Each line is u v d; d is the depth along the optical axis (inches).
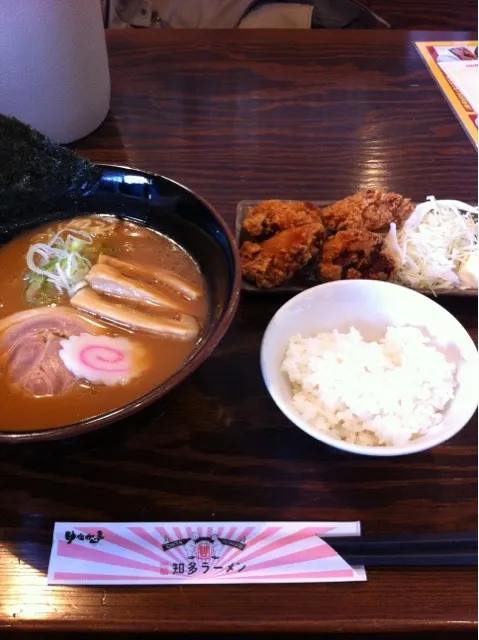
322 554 11.6
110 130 20.9
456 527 12.3
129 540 11.8
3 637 12.9
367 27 28.9
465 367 13.4
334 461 13.1
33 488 12.5
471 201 19.0
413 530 12.2
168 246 15.4
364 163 20.2
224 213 18.3
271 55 24.1
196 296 14.2
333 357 13.8
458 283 16.3
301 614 11.0
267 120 21.5
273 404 13.9
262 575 11.4
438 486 12.8
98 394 12.5
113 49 23.9
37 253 14.9
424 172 20.0
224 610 11.1
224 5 29.0
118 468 12.8
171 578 11.3
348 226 16.9
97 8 18.4
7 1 15.8
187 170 19.6
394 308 14.6
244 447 13.2
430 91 22.9
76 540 11.8
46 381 12.7
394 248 16.6
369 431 13.3
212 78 23.0
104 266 14.4
